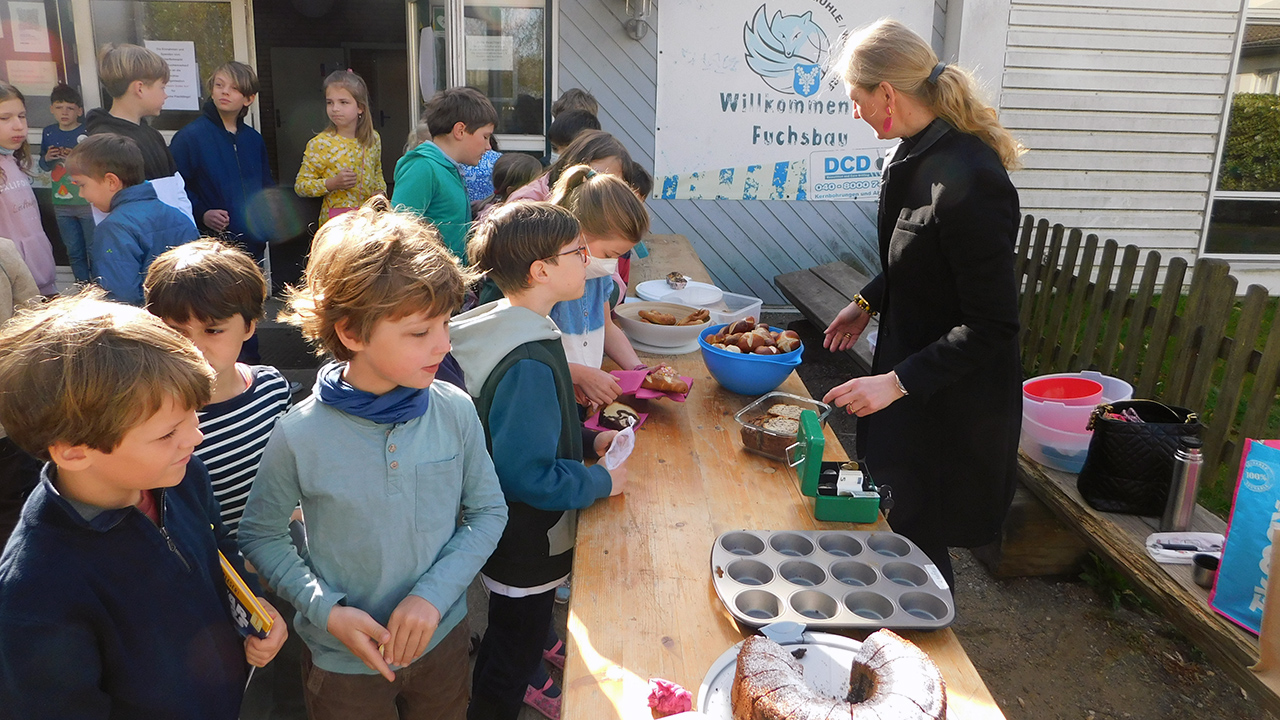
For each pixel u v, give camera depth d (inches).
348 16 415.2
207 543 48.6
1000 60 223.3
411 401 52.3
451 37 204.7
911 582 54.4
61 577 39.7
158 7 206.1
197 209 167.5
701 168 221.9
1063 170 236.7
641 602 53.1
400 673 57.7
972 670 47.6
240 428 63.0
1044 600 117.2
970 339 70.9
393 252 48.5
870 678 42.7
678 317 109.3
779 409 78.3
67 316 39.0
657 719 43.2
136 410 37.7
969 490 80.3
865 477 65.1
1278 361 118.5
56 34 202.2
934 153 73.5
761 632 48.2
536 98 215.0
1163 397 141.2
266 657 48.8
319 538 53.7
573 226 64.5
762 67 215.9
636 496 67.0
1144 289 147.0
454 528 57.2
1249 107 241.1
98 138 103.0
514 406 61.3
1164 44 227.1
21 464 84.0
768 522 63.4
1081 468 107.7
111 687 43.2
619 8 210.4
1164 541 88.2
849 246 228.8
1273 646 66.3
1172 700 98.7
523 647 72.2
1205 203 243.4
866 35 75.4
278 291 193.2
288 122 424.8
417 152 119.0
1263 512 71.2
